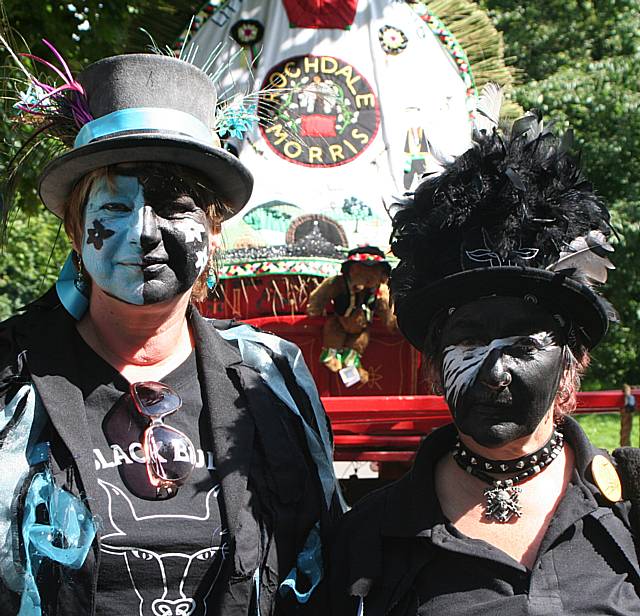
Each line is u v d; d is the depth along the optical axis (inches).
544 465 74.2
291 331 148.9
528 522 72.0
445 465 77.4
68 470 73.1
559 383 75.6
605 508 71.1
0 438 73.2
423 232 76.2
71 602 71.2
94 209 77.1
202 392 80.7
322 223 147.5
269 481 79.0
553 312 74.0
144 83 78.3
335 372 149.2
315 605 79.6
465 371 72.7
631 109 383.6
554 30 478.3
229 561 74.8
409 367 149.6
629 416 145.0
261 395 82.8
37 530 70.8
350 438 141.6
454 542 70.5
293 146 149.3
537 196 73.9
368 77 153.6
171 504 74.7
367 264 141.9
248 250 146.2
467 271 72.0
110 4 212.2
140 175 76.6
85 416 75.4
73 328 80.6
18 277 362.6
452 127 154.6
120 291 76.2
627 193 396.2
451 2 169.9
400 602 71.6
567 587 67.8
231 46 152.6
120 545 72.3
